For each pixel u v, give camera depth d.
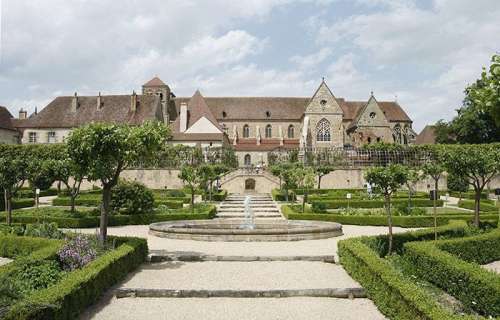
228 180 54.41
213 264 15.35
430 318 7.59
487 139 64.88
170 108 89.56
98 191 45.47
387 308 9.84
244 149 78.62
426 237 17.31
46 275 10.51
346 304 11.04
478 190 20.95
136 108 77.12
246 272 13.98
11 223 22.52
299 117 87.19
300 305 10.90
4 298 7.88
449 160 21.16
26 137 75.62
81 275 10.40
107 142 15.23
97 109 77.38
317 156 56.19
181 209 31.98
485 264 15.77
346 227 25.81
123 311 10.31
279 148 78.00
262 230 20.11
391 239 15.64
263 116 86.94
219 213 33.47
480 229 19.84
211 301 11.25
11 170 21.78
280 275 13.54
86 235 16.05
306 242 19.70
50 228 17.42
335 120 79.75
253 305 10.89
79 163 15.59
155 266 15.02
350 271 13.44
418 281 12.60
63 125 75.38
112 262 12.09
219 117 86.62
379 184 15.73
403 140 90.19
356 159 55.38
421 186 52.00
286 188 39.75
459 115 66.81
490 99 9.30
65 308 8.87
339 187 54.06
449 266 11.34
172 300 11.31
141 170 52.97
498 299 9.13
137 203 27.84
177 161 53.97
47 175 27.42
